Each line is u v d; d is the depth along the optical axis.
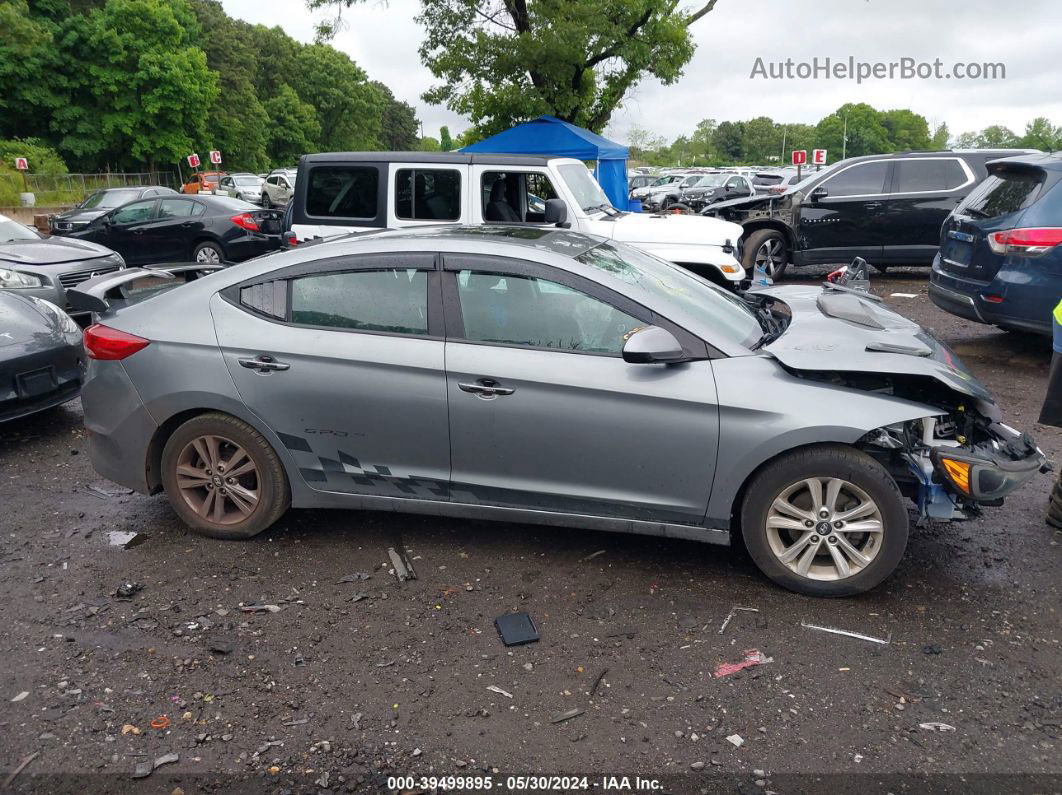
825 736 2.81
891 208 11.89
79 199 40.94
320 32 16.89
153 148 49.75
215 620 3.55
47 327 6.14
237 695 3.05
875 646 3.31
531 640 3.36
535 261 3.81
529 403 3.71
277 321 4.02
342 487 4.09
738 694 3.03
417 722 2.90
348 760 2.72
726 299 4.34
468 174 8.06
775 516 3.63
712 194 27.88
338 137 82.56
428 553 4.14
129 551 4.20
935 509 3.61
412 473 3.96
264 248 14.28
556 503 3.85
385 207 8.16
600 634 3.42
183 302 4.16
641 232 8.16
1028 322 6.93
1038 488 4.87
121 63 47.97
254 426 4.05
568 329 3.75
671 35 16.48
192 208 14.16
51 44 46.59
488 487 3.89
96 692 3.07
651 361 3.46
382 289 3.93
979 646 3.31
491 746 2.78
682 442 3.60
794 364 3.54
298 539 4.31
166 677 3.16
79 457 5.65
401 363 3.82
